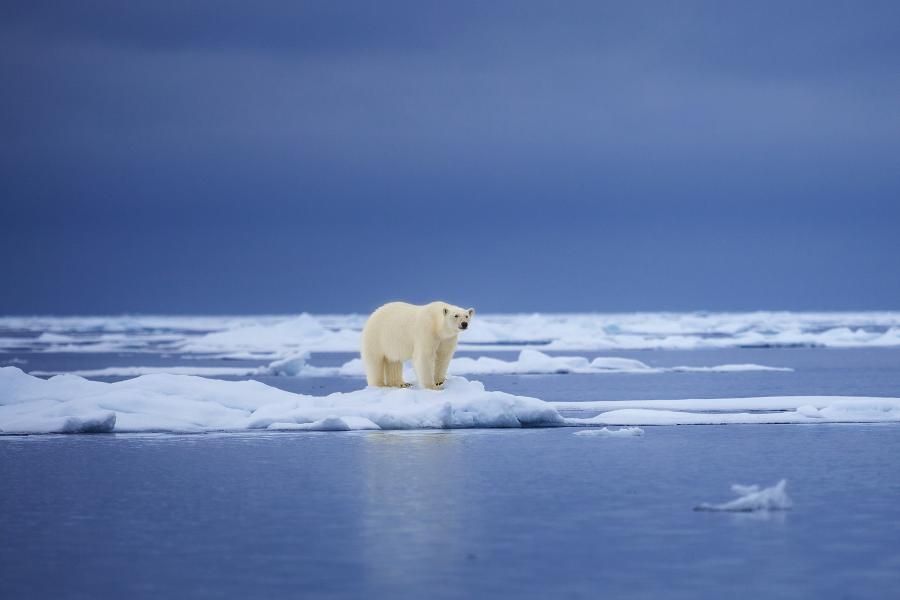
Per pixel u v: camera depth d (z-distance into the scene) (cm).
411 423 7038
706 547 3659
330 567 3431
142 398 7394
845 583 3222
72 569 3434
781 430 6950
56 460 5694
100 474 5228
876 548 3638
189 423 7144
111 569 3428
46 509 4375
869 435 6656
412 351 7412
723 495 4588
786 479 4988
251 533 3909
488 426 7162
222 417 7312
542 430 6981
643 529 3938
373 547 3681
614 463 5488
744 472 5184
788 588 3173
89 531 3966
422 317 7338
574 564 3444
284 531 3938
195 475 5175
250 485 4891
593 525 3997
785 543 3709
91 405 7244
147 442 6438
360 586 3216
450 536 3838
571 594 3120
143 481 5019
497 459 5634
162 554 3612
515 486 4819
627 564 3444
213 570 3409
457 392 7431
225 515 4231
